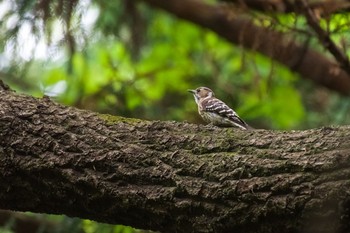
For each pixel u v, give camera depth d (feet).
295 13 37.65
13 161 22.38
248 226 20.25
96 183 21.66
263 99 48.49
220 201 20.42
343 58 37.73
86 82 46.65
